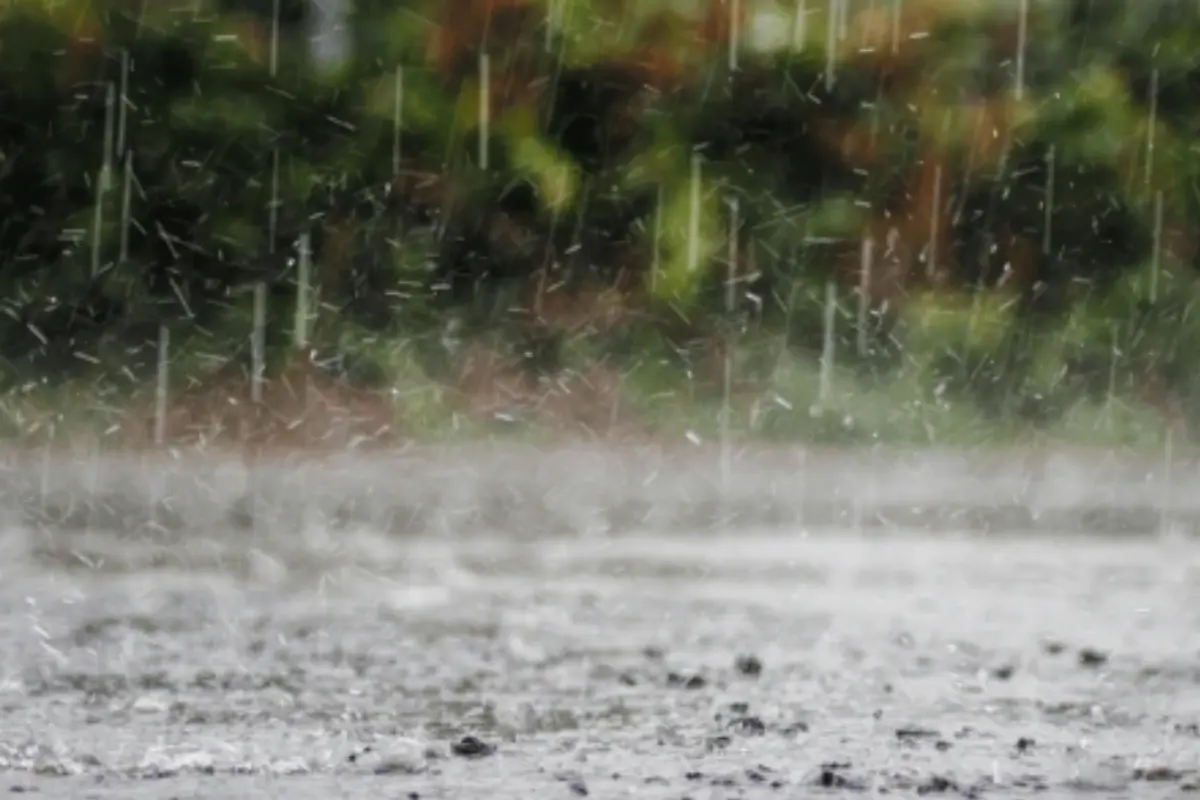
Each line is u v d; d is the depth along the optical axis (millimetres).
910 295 75188
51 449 60781
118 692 20562
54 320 69625
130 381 68625
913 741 18312
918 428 71312
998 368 73688
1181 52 78125
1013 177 76812
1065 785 16250
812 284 74375
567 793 15469
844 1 77312
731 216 74688
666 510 47219
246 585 31938
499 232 73375
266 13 73312
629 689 21422
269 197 72000
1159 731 19141
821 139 76312
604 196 74188
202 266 71188
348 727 18562
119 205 71125
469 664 23219
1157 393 74438
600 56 75188
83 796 15109
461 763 16812
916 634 27094
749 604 30500
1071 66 78125
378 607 29312
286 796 15211
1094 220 76688
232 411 67938
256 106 72625
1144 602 31547
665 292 73188
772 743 18141
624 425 69500
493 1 74312
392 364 70062
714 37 76188
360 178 72875
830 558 38094
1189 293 75562
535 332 72062
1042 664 24078
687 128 75625
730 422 70250
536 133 74625
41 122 71500
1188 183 76875
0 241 70500
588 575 34500
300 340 70312
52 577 32688
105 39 72000
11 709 19344
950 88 77312
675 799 15273
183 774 16062
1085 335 74938
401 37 73812
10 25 71438
